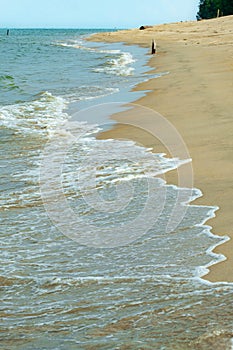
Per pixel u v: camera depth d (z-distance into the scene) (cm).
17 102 1945
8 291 540
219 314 473
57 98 2028
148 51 4978
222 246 634
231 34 6281
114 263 602
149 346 427
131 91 2202
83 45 7044
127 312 487
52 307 505
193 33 7462
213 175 919
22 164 1045
